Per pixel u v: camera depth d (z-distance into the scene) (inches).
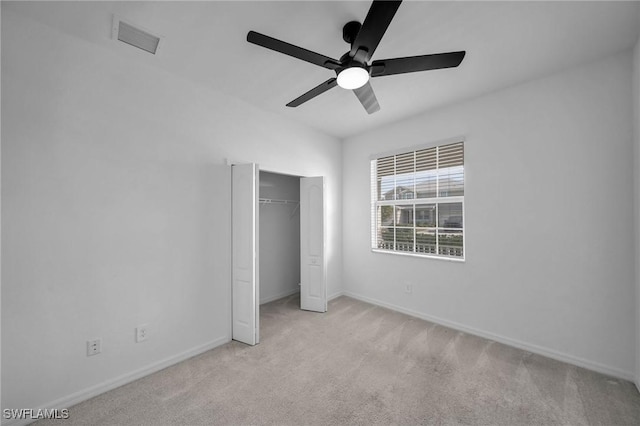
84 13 62.9
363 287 151.6
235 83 97.9
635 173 74.6
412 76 91.7
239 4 60.8
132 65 81.4
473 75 91.0
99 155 74.7
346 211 160.9
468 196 109.7
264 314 132.2
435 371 82.7
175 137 90.9
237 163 109.4
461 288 112.0
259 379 79.4
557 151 89.1
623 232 78.0
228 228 105.6
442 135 117.8
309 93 78.5
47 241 66.4
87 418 64.4
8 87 61.7
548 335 91.0
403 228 135.2
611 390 72.8
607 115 80.4
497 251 102.2
